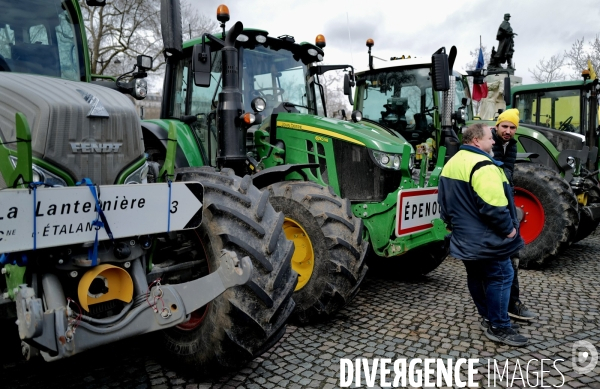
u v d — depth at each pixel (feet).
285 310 8.86
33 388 8.61
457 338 11.10
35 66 10.21
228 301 8.09
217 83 14.10
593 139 21.74
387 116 20.54
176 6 9.66
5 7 10.03
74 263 7.20
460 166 10.64
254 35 14.15
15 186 6.88
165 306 7.45
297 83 15.70
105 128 7.75
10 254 6.75
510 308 12.32
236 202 8.88
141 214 7.44
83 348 6.66
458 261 18.81
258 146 14.69
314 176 14.23
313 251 11.71
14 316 7.24
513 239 10.39
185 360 8.90
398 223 12.47
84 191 6.83
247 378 9.13
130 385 8.78
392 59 20.65
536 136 21.35
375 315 12.59
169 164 8.25
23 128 6.48
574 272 17.15
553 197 16.94
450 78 15.11
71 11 10.94
